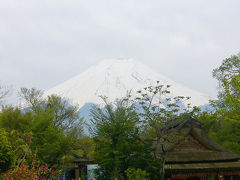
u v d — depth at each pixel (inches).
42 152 1226.0
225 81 1215.6
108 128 1230.3
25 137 777.6
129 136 1296.8
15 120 1315.2
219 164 1411.2
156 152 1477.6
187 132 1422.2
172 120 1328.7
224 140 1806.1
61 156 1364.4
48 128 1294.3
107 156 1221.1
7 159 653.3
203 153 1444.4
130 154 1312.7
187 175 1334.9
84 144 1641.2
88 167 1581.0
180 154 1395.2
